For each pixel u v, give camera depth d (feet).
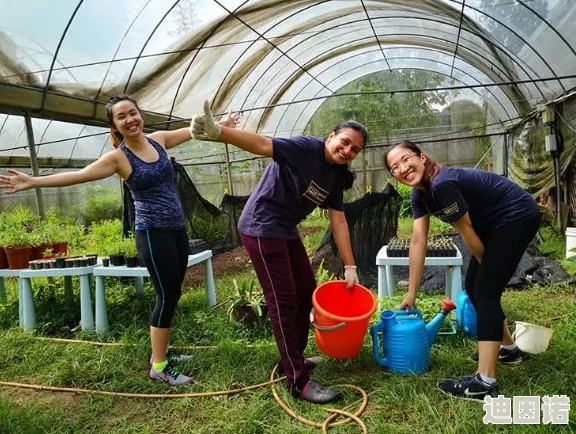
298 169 7.47
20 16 15.37
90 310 12.09
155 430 7.62
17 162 32.68
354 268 8.89
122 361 10.06
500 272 7.64
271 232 7.72
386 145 39.63
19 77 17.39
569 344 9.53
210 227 23.07
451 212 7.43
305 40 25.52
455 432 6.84
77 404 8.61
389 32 27.58
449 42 27.61
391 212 16.88
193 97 25.34
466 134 40.52
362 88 41.42
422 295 13.82
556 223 22.95
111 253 12.62
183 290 16.81
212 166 41.22
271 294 7.93
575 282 14.39
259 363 9.62
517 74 24.97
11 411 8.05
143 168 8.73
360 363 9.36
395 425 7.16
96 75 19.38
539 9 17.26
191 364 9.70
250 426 7.36
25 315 12.41
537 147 25.22
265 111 34.04
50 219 21.09
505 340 9.00
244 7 19.07
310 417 7.59
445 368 8.89
